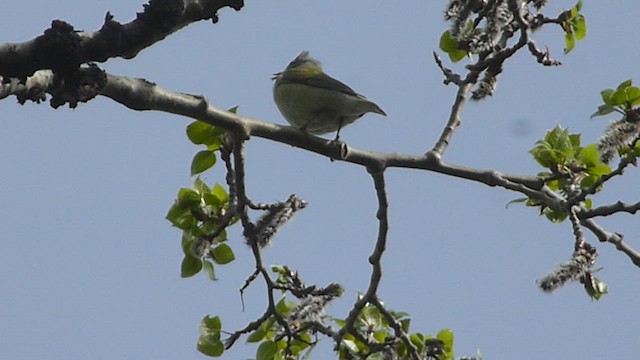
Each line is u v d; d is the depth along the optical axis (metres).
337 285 11.30
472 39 11.79
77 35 8.03
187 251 11.87
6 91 7.89
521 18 11.55
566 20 12.83
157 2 8.21
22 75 7.90
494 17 11.76
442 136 12.77
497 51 12.35
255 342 11.85
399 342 11.40
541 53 12.15
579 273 10.92
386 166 12.08
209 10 8.47
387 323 11.95
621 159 12.03
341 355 11.57
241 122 10.77
